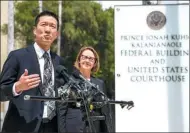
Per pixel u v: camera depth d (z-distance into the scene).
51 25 3.93
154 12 9.15
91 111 4.06
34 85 3.42
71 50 29.80
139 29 9.13
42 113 3.75
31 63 3.79
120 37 9.16
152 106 9.15
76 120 4.11
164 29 9.16
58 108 3.90
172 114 9.16
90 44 30.27
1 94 3.69
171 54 9.16
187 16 9.15
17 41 29.94
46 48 3.91
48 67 3.87
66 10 29.80
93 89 3.99
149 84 9.14
